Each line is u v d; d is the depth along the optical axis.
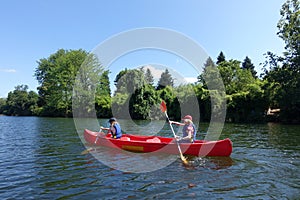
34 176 5.12
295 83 22.89
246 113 25.14
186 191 4.29
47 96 40.44
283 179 4.99
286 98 22.73
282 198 4.03
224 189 4.41
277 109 27.09
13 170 5.57
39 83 47.56
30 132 13.37
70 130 14.56
